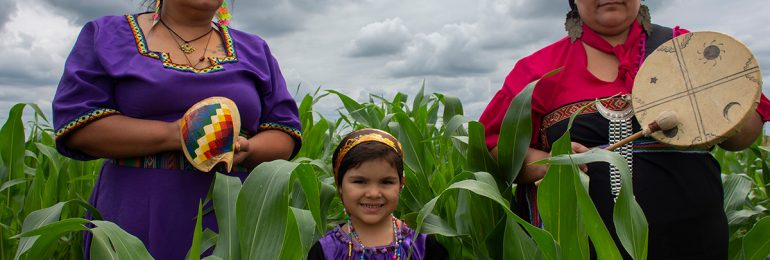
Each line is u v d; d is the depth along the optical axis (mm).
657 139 2158
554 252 1705
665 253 2178
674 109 2150
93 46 2148
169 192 2104
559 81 2363
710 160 2332
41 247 1660
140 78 2074
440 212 2748
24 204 3096
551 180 1794
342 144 2172
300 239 1553
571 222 1778
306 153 3826
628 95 2264
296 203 2311
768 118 2283
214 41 2330
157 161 2125
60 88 2107
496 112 2518
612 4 2270
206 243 2035
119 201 2131
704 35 2166
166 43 2211
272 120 2396
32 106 3363
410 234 2158
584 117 2303
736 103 2057
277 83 2463
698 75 2141
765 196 3924
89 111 2041
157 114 2115
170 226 2092
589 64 2385
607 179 2225
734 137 2340
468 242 2389
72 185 3234
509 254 2031
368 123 3658
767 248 1978
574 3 2475
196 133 1992
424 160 2750
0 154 2730
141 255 1513
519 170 2246
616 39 2398
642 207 2188
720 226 2254
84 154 2188
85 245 2252
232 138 2029
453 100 3146
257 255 1560
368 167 2068
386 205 2090
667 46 2223
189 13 2215
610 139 2252
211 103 2039
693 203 2193
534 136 2461
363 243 2098
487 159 2404
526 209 2518
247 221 1594
